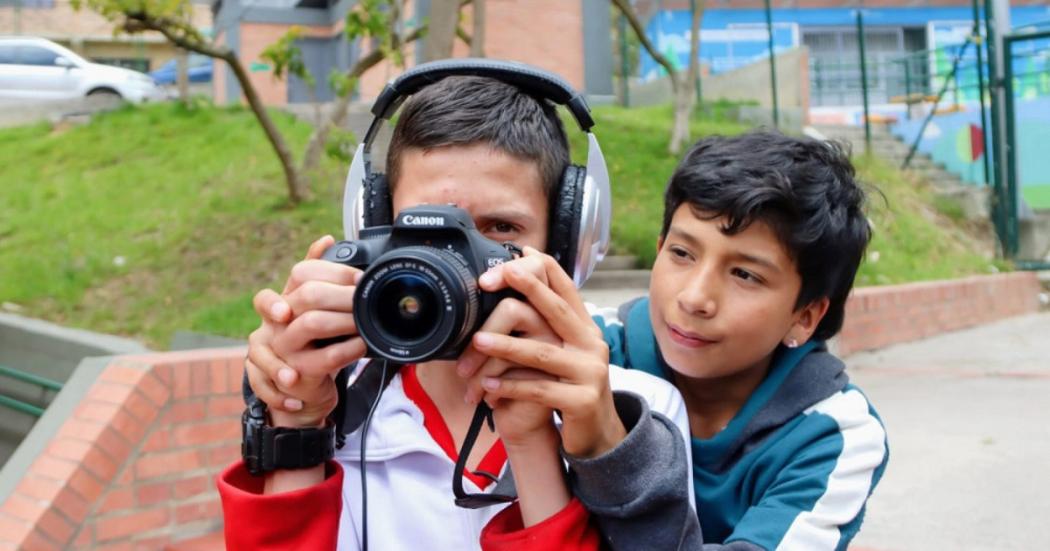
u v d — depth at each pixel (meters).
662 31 16.66
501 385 1.07
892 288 7.21
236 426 3.61
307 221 7.23
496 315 1.07
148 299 6.30
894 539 3.20
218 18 18.33
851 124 13.38
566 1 13.98
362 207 1.39
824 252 1.53
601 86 14.26
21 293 6.53
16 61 14.29
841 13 18.08
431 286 1.00
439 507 1.23
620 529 1.09
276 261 6.66
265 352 1.13
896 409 5.08
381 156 2.26
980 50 9.53
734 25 17.27
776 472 1.52
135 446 3.34
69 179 8.79
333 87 7.97
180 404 3.47
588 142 1.42
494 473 1.26
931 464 3.98
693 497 1.39
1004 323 8.13
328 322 1.08
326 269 1.10
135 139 9.73
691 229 1.51
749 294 1.49
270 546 1.11
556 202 1.32
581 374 1.06
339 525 1.25
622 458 1.06
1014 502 3.44
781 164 1.49
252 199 7.82
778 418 1.56
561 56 14.01
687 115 10.09
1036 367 6.11
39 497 3.13
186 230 7.30
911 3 18.38
